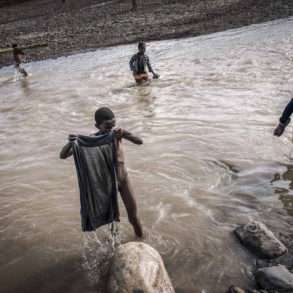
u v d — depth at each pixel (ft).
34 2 146.41
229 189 17.39
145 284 11.02
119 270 11.50
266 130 23.21
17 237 15.62
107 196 12.95
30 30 99.04
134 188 18.35
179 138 23.68
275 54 43.16
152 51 57.47
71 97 37.47
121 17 96.99
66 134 27.32
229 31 65.82
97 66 52.70
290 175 17.94
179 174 19.29
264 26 65.31
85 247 14.55
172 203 16.80
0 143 27.12
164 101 31.73
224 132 23.71
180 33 70.38
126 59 54.95
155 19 87.86
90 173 12.60
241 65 40.32
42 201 18.35
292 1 81.87
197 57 48.19
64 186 19.69
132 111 30.35
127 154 22.27
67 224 16.22
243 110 27.02
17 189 19.81
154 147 22.84
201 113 27.61
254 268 12.55
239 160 19.93
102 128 12.95
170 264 13.09
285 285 11.37
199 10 89.71
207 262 13.01
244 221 15.01
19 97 40.60
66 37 83.92
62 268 13.51
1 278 13.35
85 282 12.66
